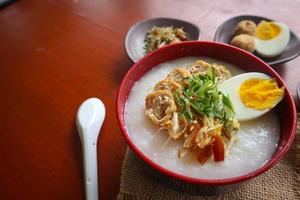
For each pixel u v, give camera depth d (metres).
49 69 0.35
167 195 0.25
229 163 0.24
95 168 0.26
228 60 0.29
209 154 0.23
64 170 0.27
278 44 0.35
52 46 0.38
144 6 0.42
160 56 0.29
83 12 0.42
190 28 0.38
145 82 0.29
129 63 0.35
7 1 0.44
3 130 0.30
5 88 0.34
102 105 0.30
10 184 0.27
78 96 0.32
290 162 0.26
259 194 0.25
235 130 0.25
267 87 0.25
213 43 0.28
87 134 0.28
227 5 0.41
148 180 0.26
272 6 0.40
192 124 0.24
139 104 0.27
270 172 0.26
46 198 0.26
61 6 0.43
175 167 0.24
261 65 0.27
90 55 0.36
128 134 0.24
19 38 0.39
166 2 0.42
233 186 0.22
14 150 0.29
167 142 0.25
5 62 0.36
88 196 0.25
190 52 0.29
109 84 0.33
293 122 0.23
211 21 0.39
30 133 0.30
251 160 0.24
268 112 0.26
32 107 0.32
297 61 0.34
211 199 0.25
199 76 0.26
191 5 0.41
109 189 0.26
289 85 0.32
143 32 0.38
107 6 0.42
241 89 0.26
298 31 0.37
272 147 0.25
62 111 0.31
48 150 0.28
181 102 0.25
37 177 0.27
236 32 0.37
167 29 0.37
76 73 0.34
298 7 0.40
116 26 0.40
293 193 0.25
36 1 0.44
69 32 0.39
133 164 0.26
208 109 0.24
